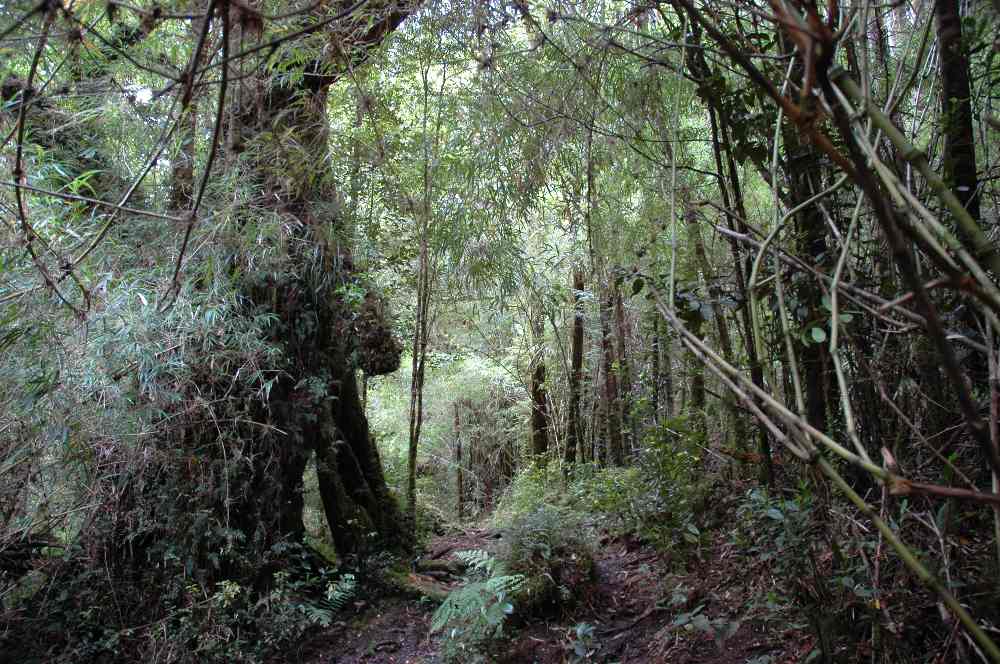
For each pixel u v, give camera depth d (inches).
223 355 152.3
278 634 157.2
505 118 151.7
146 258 140.2
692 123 193.9
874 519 40.1
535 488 293.0
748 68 35.9
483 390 457.1
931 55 83.2
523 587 156.2
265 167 148.6
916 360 81.7
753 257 106.7
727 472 169.0
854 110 42.8
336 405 221.0
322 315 191.3
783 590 109.2
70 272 73.5
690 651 120.1
